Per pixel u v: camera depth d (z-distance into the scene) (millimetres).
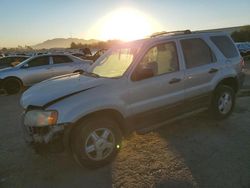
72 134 3305
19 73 9852
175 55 4289
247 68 14414
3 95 9750
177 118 4355
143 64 3895
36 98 3434
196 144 4133
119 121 3676
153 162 3619
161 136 4520
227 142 4141
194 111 4594
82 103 3273
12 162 3873
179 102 4289
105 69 4262
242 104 6246
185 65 4359
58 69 10445
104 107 3410
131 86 3703
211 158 3643
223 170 3307
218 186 2973
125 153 3930
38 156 4008
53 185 3213
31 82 10102
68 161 3795
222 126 4844
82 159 3330
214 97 4863
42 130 3230
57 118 3154
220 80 4812
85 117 3361
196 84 4480
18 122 5887
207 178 3148
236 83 5270
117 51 4430
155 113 4020
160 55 4121
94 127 3359
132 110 3744
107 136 3496
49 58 10469
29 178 3404
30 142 3396
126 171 3424
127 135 3811
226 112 5090
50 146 3211
